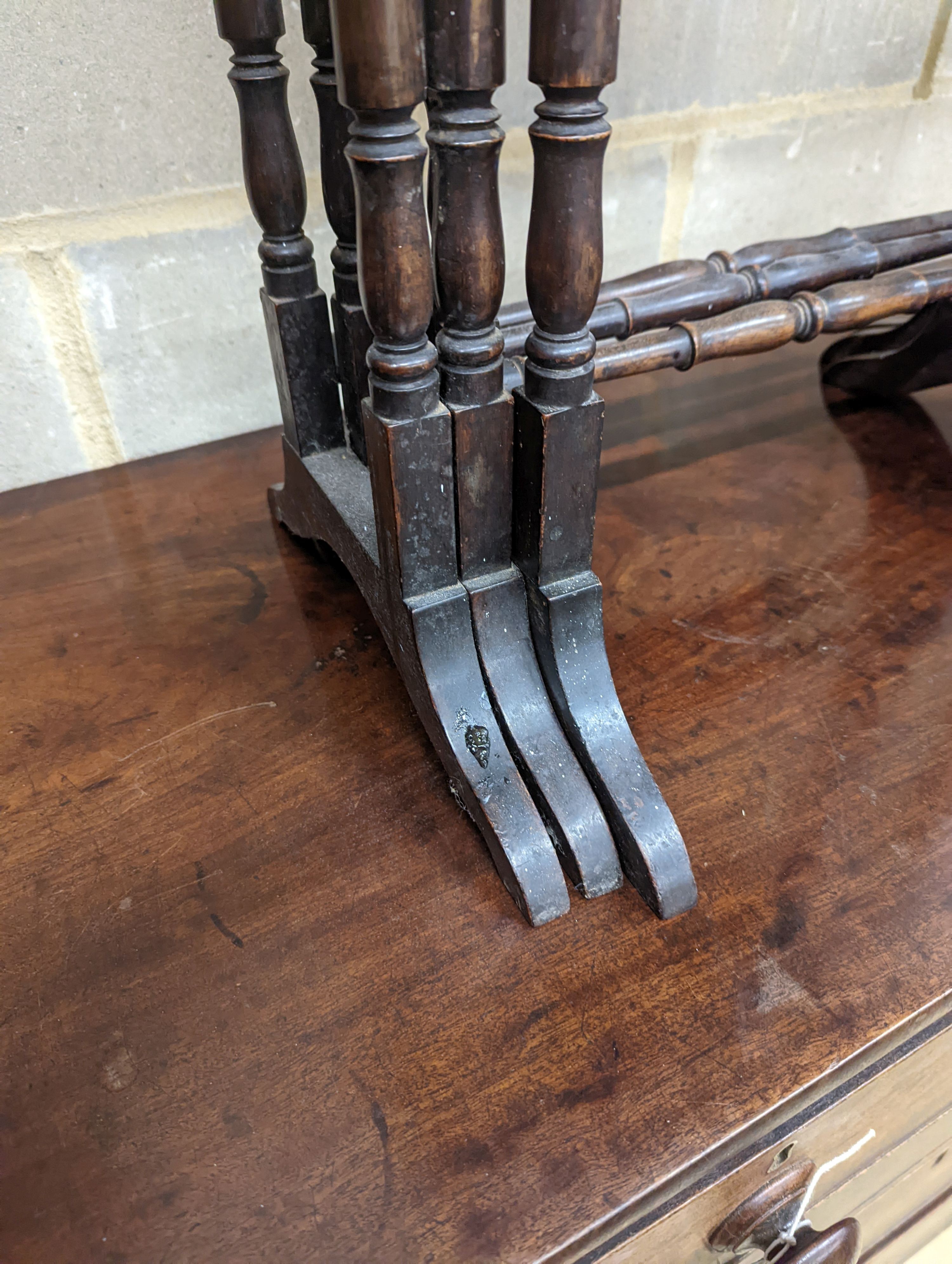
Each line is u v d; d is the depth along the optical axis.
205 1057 0.39
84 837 0.48
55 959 0.43
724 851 0.47
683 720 0.55
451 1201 0.35
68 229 0.69
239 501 0.76
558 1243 0.33
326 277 0.82
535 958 0.43
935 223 0.77
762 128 0.94
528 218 0.86
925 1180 0.60
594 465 0.43
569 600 0.46
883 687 0.57
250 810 0.50
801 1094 0.38
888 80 0.98
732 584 0.66
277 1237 0.34
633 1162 0.35
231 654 0.60
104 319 0.74
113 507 0.76
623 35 0.80
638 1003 0.41
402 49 0.31
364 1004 0.41
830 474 0.79
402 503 0.42
